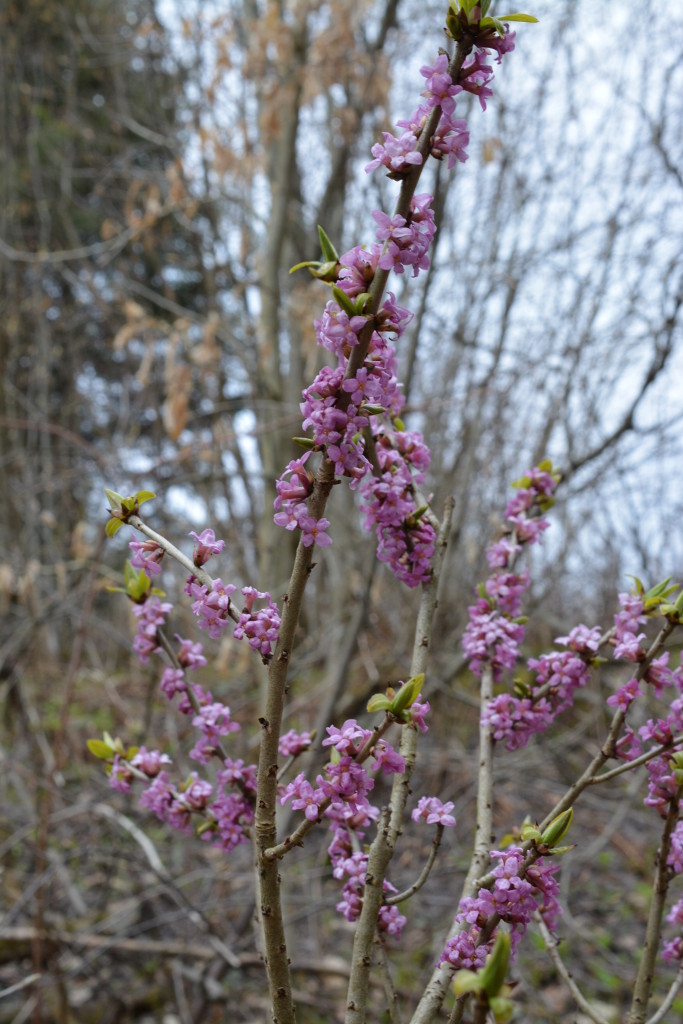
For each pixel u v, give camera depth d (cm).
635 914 443
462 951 101
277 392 459
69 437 385
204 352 400
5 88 667
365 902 114
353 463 92
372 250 96
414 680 94
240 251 448
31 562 404
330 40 422
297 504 94
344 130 445
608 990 375
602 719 456
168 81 581
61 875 371
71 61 652
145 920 369
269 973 101
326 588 600
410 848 416
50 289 869
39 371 715
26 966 347
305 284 436
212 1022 332
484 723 138
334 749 101
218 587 97
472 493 423
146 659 142
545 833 100
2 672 423
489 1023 101
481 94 96
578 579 511
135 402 676
